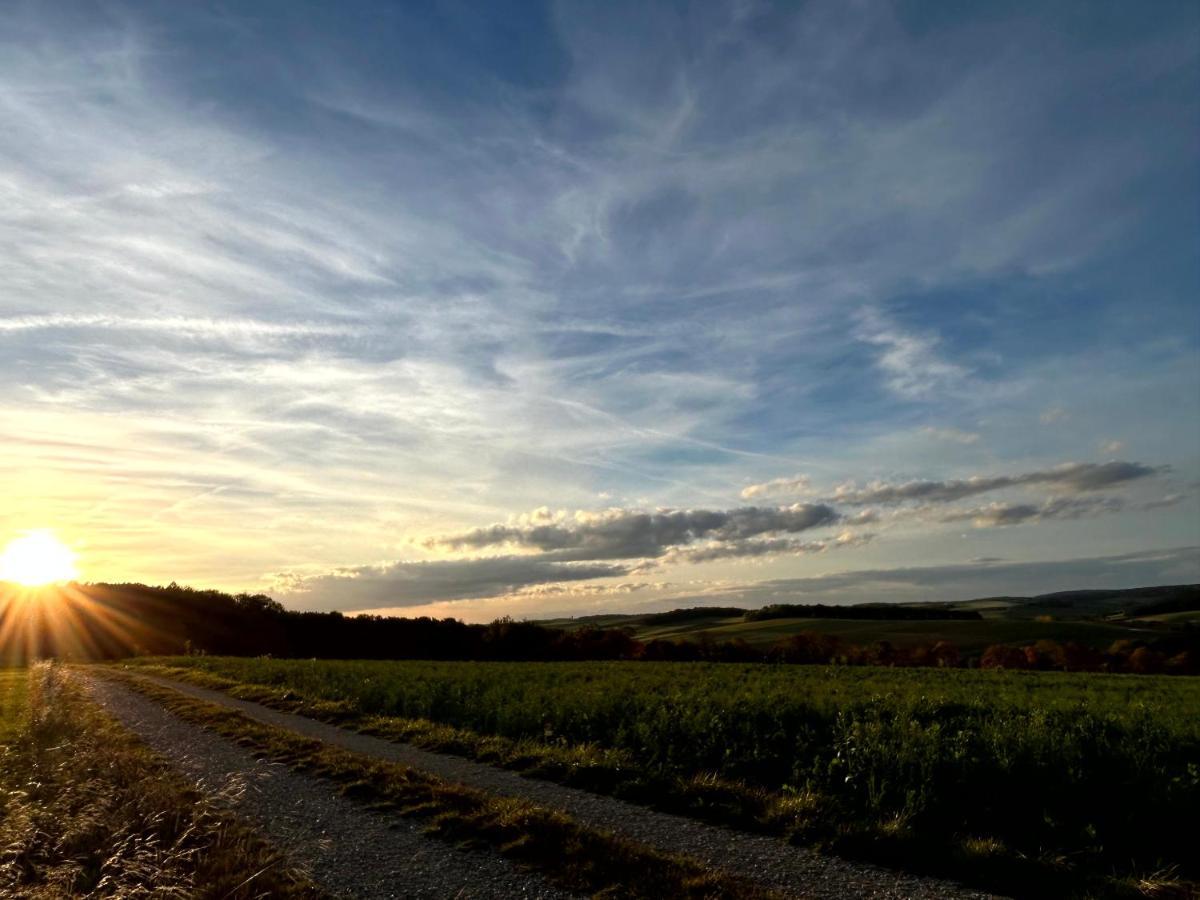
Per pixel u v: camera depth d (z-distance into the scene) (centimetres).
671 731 1507
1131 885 789
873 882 805
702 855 887
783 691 2092
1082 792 1046
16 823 753
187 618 9156
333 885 795
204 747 1667
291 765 1438
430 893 773
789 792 1191
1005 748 1166
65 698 2394
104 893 667
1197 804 990
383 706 2272
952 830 989
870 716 1548
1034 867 837
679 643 7875
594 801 1139
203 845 871
